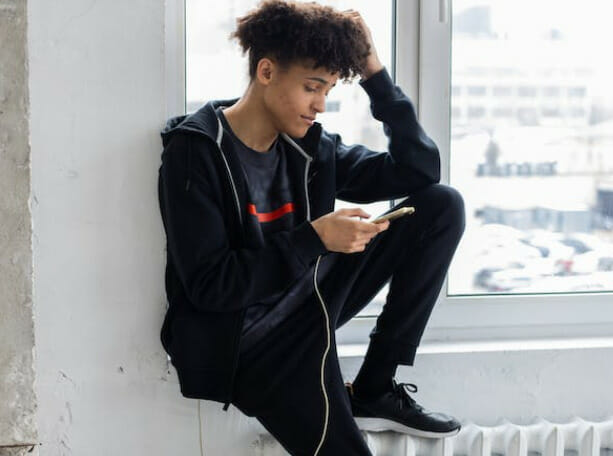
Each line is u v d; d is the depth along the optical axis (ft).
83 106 5.80
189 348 5.53
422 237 5.86
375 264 5.93
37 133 5.77
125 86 5.82
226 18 6.46
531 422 6.72
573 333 7.16
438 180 5.98
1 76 4.94
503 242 7.10
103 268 5.94
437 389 6.59
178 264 5.38
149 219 5.95
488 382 6.64
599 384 6.80
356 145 6.27
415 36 6.78
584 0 6.97
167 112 6.24
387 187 5.99
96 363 6.01
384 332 5.98
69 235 5.89
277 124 5.51
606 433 6.57
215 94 6.52
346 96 6.75
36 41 5.70
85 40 5.74
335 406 5.60
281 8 5.33
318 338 5.66
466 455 6.43
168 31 6.23
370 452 5.66
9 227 5.04
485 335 7.04
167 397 6.10
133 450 6.13
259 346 5.64
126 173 5.89
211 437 6.18
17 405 5.17
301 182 5.82
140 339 6.03
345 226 5.32
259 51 5.39
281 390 5.56
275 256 5.34
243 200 5.54
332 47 5.24
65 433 6.04
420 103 6.82
